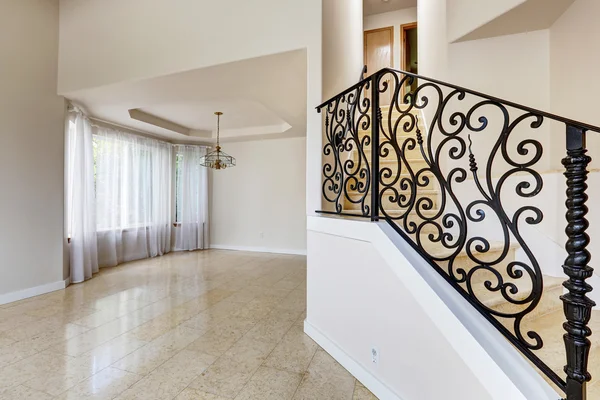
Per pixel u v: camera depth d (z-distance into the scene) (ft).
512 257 7.43
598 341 5.00
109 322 9.75
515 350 4.12
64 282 13.35
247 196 22.81
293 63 9.97
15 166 11.51
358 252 6.82
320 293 8.46
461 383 4.41
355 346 6.94
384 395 5.95
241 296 12.42
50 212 12.72
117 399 6.07
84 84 12.23
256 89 12.19
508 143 8.80
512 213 8.01
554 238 7.22
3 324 9.52
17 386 6.44
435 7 11.30
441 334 4.75
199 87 12.01
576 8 7.61
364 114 6.88
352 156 11.97
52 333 8.94
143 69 11.16
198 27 10.36
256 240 22.57
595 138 7.30
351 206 10.94
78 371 7.01
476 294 5.82
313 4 9.02
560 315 6.02
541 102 8.52
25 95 11.77
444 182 5.09
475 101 9.09
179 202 22.63
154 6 11.02
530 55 8.65
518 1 7.66
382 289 6.09
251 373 7.00
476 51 9.15
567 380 3.53
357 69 15.53
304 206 21.42
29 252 12.00
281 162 21.98
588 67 7.41
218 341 8.53
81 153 14.23
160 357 7.66
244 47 9.73
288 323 9.77
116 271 16.49
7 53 11.24
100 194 17.16
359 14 16.31
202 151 23.08
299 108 14.64
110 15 11.77
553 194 7.30
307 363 7.43
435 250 6.78
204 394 6.26
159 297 12.25
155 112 16.90
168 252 21.70
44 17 12.28
